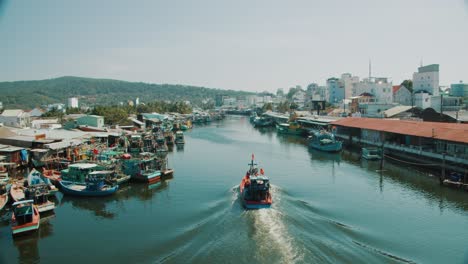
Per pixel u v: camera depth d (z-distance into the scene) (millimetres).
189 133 112750
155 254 24438
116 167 46312
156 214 33125
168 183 45156
